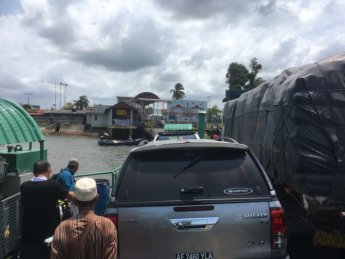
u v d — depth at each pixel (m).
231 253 3.91
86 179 3.38
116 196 4.09
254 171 4.21
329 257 6.05
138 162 4.27
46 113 111.06
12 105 7.23
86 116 106.00
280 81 6.43
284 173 5.73
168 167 4.21
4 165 6.24
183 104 77.62
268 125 6.79
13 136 6.48
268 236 3.96
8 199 5.67
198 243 3.91
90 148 61.50
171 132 15.85
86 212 3.31
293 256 6.07
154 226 3.94
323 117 5.09
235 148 4.31
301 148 5.09
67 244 3.21
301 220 6.21
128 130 84.88
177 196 4.03
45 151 7.52
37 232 5.35
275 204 4.03
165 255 3.92
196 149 4.29
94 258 3.21
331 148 5.03
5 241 5.55
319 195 5.01
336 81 5.14
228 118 12.74
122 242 3.95
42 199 5.37
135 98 82.44
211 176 4.14
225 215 3.94
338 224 5.11
